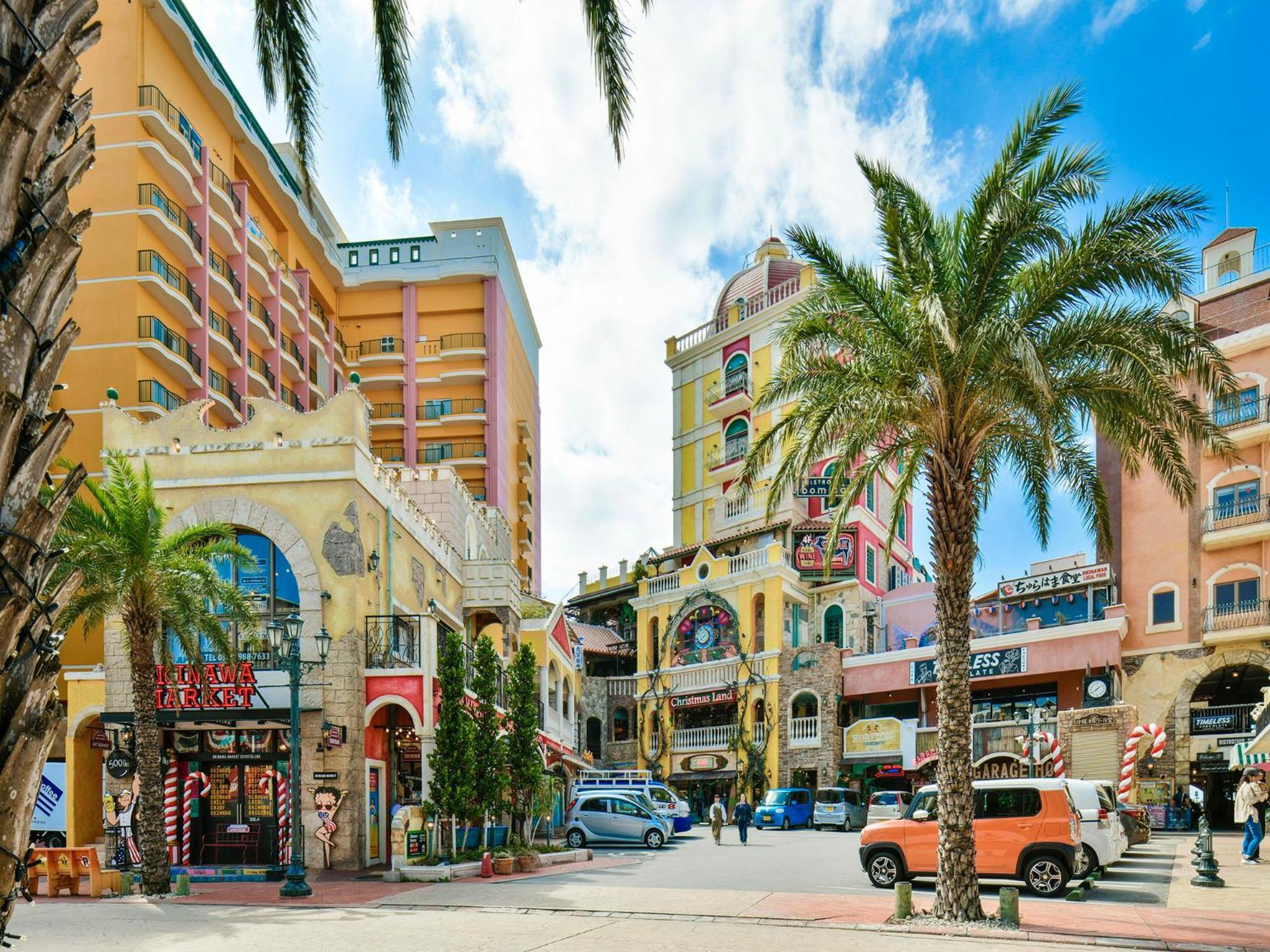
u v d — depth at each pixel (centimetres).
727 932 1301
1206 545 3600
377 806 2428
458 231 6419
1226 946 1147
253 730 2312
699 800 4753
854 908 1503
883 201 1550
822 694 4309
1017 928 1269
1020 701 3991
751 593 4694
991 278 1436
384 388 6331
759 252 6122
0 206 402
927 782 3953
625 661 5684
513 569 3497
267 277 5034
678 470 5969
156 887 1845
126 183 3925
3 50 407
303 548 2353
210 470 2412
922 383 1541
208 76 4478
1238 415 3584
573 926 1362
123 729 2289
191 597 1992
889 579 5097
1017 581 4144
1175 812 3316
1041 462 1791
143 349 3862
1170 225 1399
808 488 4881
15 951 1201
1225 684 3691
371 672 2342
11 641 396
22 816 402
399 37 934
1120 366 1469
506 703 3100
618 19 911
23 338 404
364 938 1266
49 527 414
